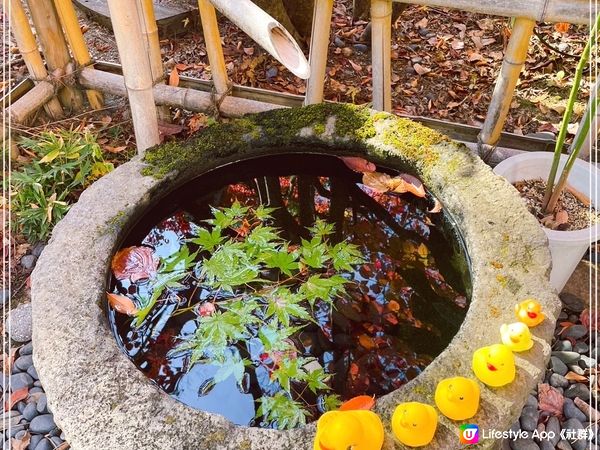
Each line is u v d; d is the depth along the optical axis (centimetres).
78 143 221
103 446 100
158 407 104
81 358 112
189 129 251
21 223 208
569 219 175
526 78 274
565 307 184
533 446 152
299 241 152
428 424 97
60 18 239
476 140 221
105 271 131
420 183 153
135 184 147
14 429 162
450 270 143
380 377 123
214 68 229
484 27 308
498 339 113
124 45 161
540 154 182
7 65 286
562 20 166
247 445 99
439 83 278
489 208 138
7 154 230
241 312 132
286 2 269
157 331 130
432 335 130
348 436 93
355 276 143
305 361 124
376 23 186
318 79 202
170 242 151
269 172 167
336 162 163
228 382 121
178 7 303
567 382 167
